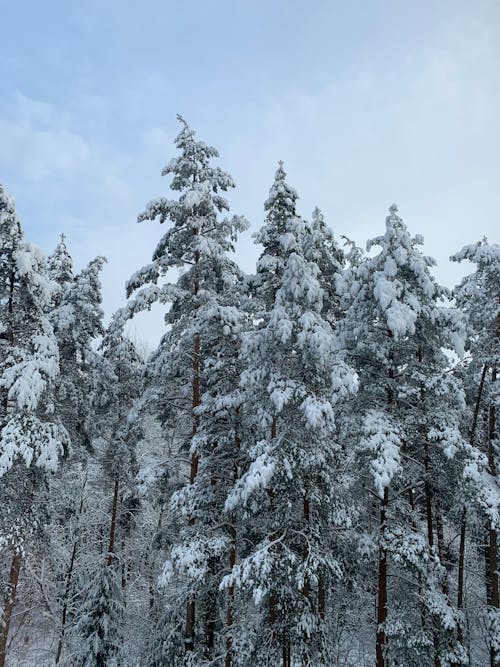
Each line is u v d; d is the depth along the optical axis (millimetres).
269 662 12023
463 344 12797
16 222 15656
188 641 14352
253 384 13461
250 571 11242
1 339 16047
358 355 14062
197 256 17359
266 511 14062
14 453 13312
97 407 21859
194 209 17219
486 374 16359
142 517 26203
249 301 15484
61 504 21734
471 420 17047
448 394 12922
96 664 18109
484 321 16328
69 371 21250
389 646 12133
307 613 11812
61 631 20297
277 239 15711
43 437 14211
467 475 11922
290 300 13164
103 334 22891
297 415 12922
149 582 23641
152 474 15008
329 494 13242
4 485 14586
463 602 17250
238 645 12781
